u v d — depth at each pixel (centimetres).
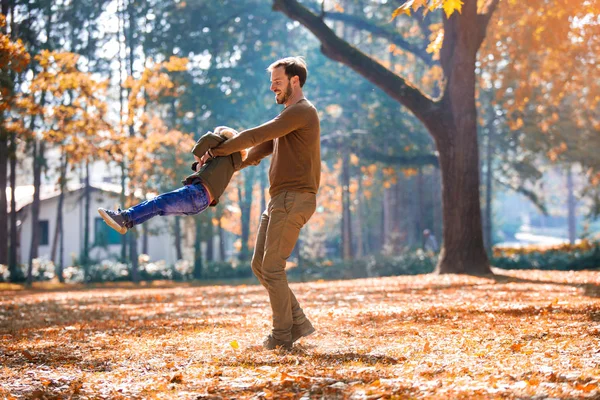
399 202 4862
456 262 1927
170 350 623
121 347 658
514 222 11694
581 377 421
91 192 4972
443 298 1159
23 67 1457
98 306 1385
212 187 546
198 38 4038
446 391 391
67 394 439
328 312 943
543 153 4312
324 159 4300
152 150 2909
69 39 3612
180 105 3972
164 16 4044
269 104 4341
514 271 2020
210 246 4825
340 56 1970
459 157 1920
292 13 1978
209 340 686
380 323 794
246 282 3334
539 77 2566
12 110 2189
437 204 4703
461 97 1922
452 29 1950
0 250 3734
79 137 2619
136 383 473
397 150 3897
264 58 4191
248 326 804
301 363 530
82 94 2394
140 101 2712
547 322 727
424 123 1953
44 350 656
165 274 4025
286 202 592
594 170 4203
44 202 5022
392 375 461
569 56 2383
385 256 3666
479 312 857
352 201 5600
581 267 3055
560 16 2055
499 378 436
